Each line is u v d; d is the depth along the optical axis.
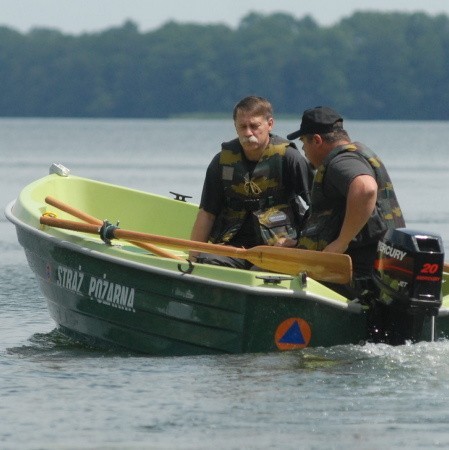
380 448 15.78
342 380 18.67
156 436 16.25
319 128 20.67
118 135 185.25
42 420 16.95
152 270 20.47
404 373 19.00
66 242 22.03
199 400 17.78
